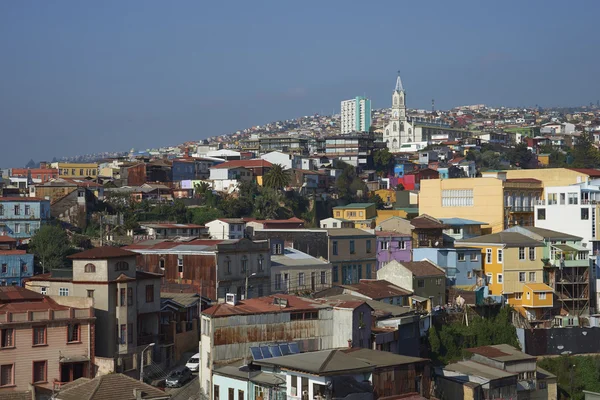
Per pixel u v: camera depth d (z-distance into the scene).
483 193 162.75
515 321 123.50
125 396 73.25
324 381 71.50
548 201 153.38
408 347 99.81
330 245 125.56
